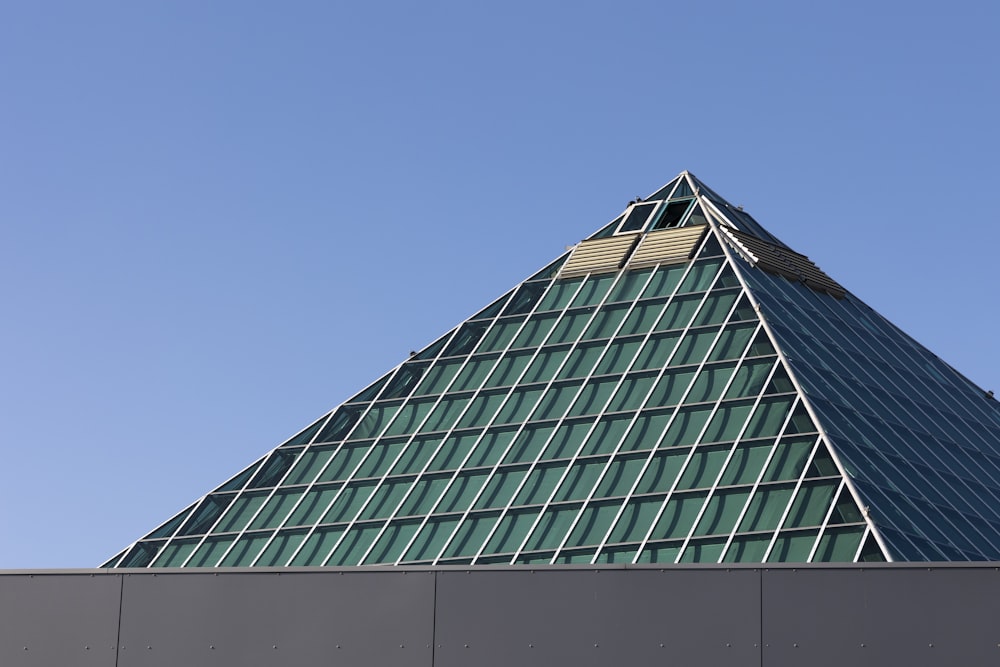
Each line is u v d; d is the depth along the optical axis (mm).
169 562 45281
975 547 38969
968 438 50312
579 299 53156
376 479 46281
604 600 23734
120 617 25219
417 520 43406
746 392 43688
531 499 42312
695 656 23281
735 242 55062
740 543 37188
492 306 54531
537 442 45188
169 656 24922
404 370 52031
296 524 45375
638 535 38875
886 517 37156
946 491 42531
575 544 39500
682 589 23578
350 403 51000
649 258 54031
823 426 40781
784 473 39219
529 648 23750
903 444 44594
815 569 23297
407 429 48594
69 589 25500
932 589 22875
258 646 24625
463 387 49906
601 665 23484
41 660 25234
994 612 22594
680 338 48156
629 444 43188
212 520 46844
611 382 47000
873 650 22812
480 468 44781
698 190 59344
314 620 24578
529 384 48625
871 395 47750
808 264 58969
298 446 49500
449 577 24297
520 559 39781
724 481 39812
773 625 23172
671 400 44750
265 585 24906
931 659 22625
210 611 24969
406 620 24250
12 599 25547
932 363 58062
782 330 47719
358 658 24250
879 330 57844
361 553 42812
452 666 23906
